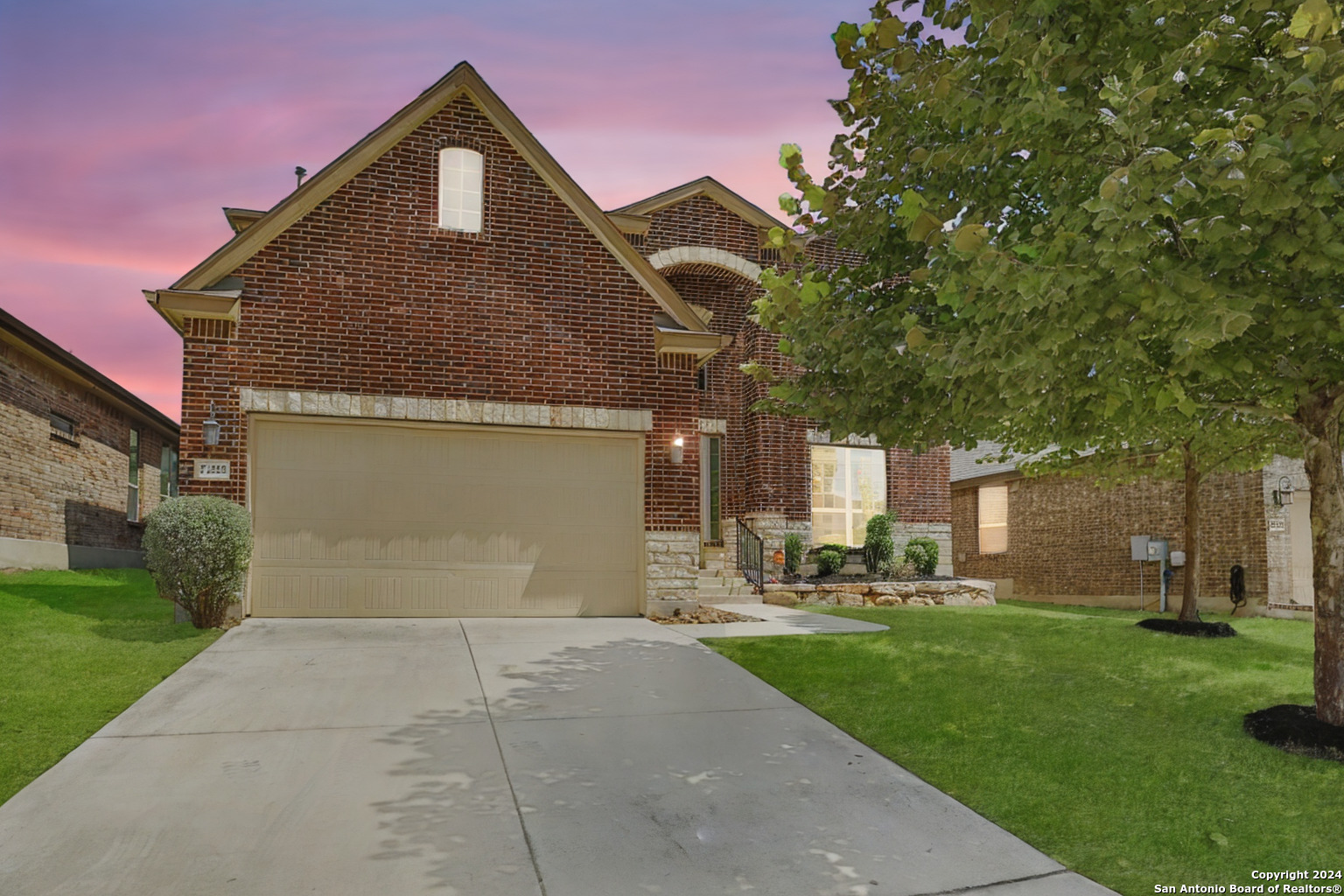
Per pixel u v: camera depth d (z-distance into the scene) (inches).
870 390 297.6
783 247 303.9
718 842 209.6
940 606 663.8
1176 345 186.9
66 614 442.0
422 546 474.9
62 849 193.2
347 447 468.4
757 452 725.3
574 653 398.9
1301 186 185.6
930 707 320.2
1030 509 973.2
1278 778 241.6
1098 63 230.5
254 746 261.3
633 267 516.1
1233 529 709.9
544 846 202.5
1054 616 582.2
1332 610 273.0
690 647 422.0
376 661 368.5
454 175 493.7
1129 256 191.8
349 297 466.6
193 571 406.6
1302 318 208.2
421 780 239.1
